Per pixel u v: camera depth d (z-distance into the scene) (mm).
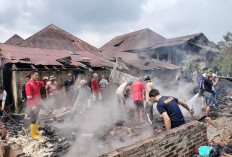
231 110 7527
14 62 8562
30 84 5062
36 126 5211
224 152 3521
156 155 2635
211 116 6691
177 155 2957
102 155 2205
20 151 4113
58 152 4148
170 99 3490
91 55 13742
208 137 4680
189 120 6371
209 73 6262
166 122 3258
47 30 18984
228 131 4809
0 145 4461
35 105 5141
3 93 6512
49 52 12273
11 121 6711
